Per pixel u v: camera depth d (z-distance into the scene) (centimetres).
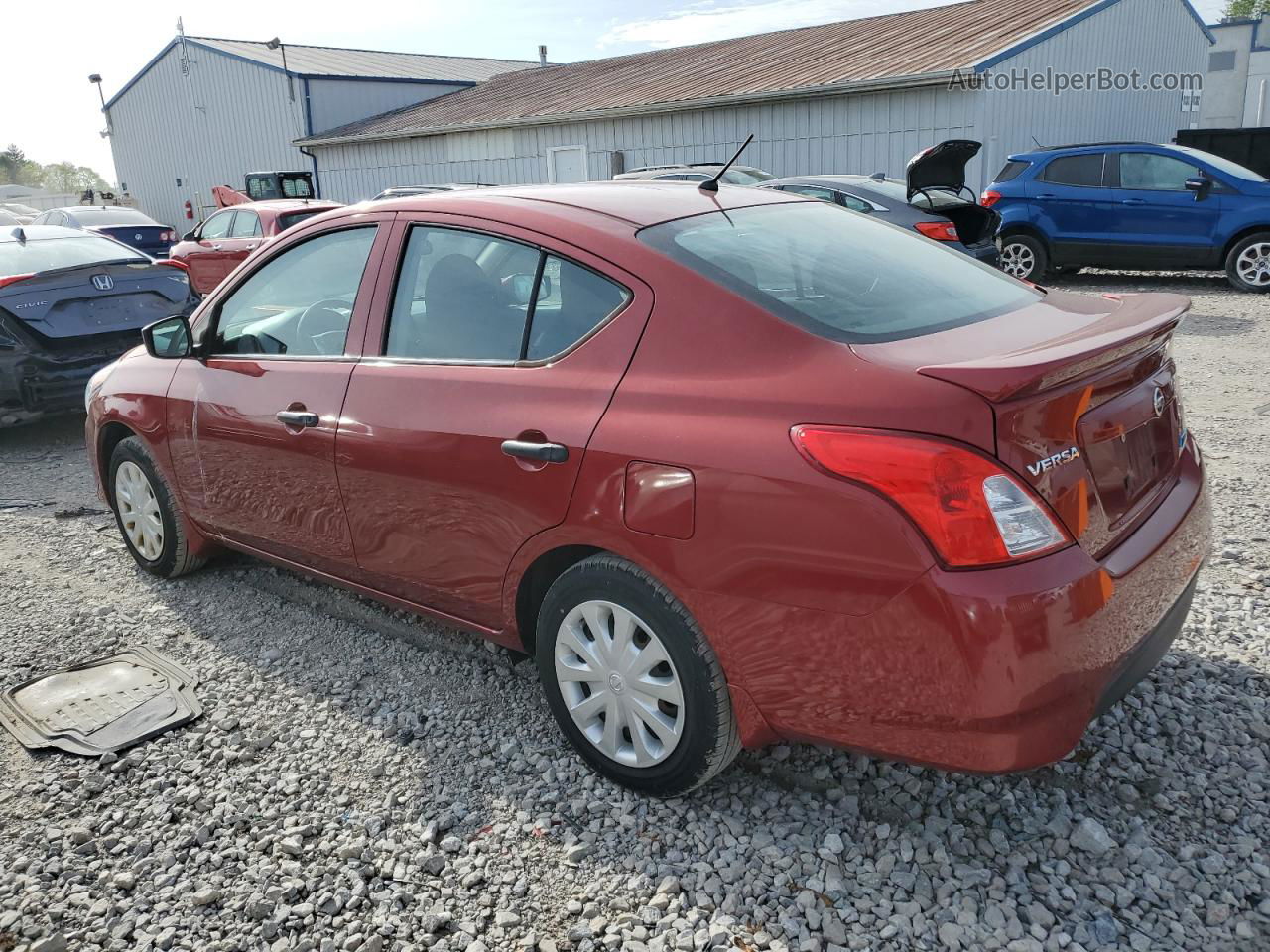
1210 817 263
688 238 281
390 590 345
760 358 244
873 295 272
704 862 256
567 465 268
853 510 219
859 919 235
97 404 456
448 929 239
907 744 227
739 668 246
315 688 353
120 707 345
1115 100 1852
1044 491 217
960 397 214
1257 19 3506
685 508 244
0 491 620
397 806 285
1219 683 323
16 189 4822
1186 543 265
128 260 763
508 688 348
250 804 288
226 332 394
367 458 323
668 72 2262
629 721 275
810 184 1052
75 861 268
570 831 271
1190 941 223
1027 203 1284
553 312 286
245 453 373
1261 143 1609
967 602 209
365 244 343
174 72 3116
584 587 274
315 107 2802
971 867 249
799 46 2180
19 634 405
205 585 448
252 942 238
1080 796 273
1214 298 1148
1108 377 238
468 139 2348
